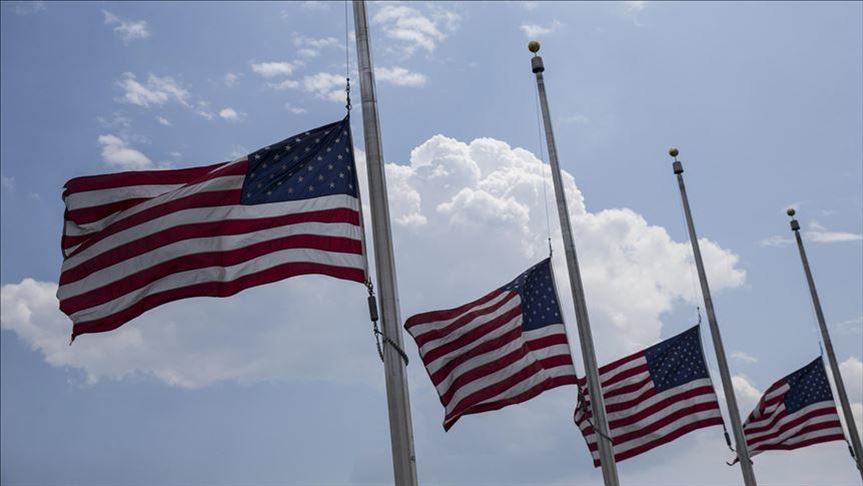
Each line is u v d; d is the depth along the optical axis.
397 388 15.00
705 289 36.06
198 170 18.42
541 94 26.88
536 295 24.52
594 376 23.72
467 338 22.67
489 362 22.56
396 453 14.68
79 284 17.19
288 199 17.66
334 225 17.61
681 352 29.78
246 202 17.52
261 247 17.25
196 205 17.38
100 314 17.02
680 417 28.89
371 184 16.16
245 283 16.97
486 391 22.33
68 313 17.03
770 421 36.66
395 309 15.44
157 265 17.08
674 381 29.39
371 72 16.94
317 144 18.30
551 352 23.95
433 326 22.55
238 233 17.31
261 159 17.88
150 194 17.94
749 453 36.56
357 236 17.69
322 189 17.88
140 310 17.00
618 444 28.34
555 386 23.67
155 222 17.31
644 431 28.50
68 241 17.69
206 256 17.14
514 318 23.12
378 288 15.59
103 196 17.72
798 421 36.56
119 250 17.25
